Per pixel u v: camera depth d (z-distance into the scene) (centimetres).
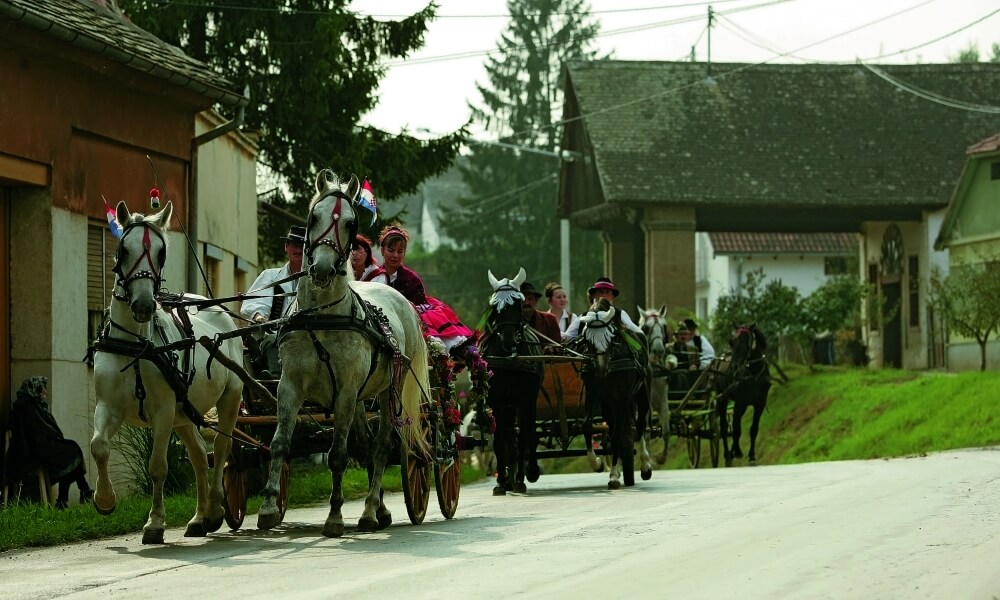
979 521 1088
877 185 4656
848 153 4766
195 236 2042
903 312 4909
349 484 1919
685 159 4634
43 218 1652
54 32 1586
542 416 1892
